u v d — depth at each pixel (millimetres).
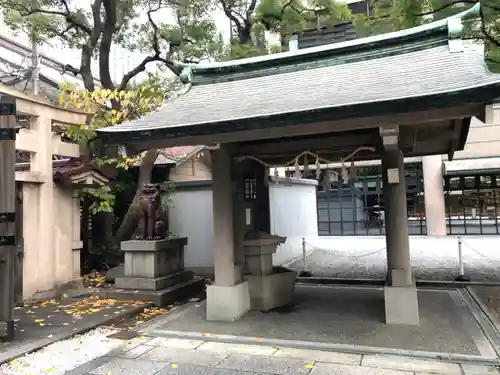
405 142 6230
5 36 17000
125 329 6512
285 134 5637
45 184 8625
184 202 12906
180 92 7512
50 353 5383
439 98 4547
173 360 5078
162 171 14461
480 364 4699
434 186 19969
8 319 5766
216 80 7676
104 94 10055
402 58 6410
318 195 22547
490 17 6289
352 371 4582
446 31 6250
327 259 13547
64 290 8883
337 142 6562
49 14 13234
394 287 6273
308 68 7109
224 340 5742
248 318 6785
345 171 6566
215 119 5676
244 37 12742
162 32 12656
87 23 13070
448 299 7824
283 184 13336
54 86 17375
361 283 9758
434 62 5898
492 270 10734
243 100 6559
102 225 12586
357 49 6793
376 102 4746
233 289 6691
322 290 9008
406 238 6324
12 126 5934
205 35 12719
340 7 10672
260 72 7445
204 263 12617
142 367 4871
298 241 14438
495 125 19141
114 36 13633
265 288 7250
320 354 5137
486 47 6879
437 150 8133
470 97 4465
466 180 19875
